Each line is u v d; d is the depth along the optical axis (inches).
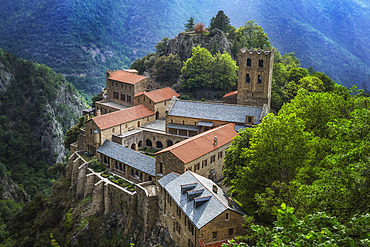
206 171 3614.7
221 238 2469.2
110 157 4234.7
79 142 5027.1
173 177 3191.4
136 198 3491.6
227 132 4060.0
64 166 5649.6
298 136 2549.2
